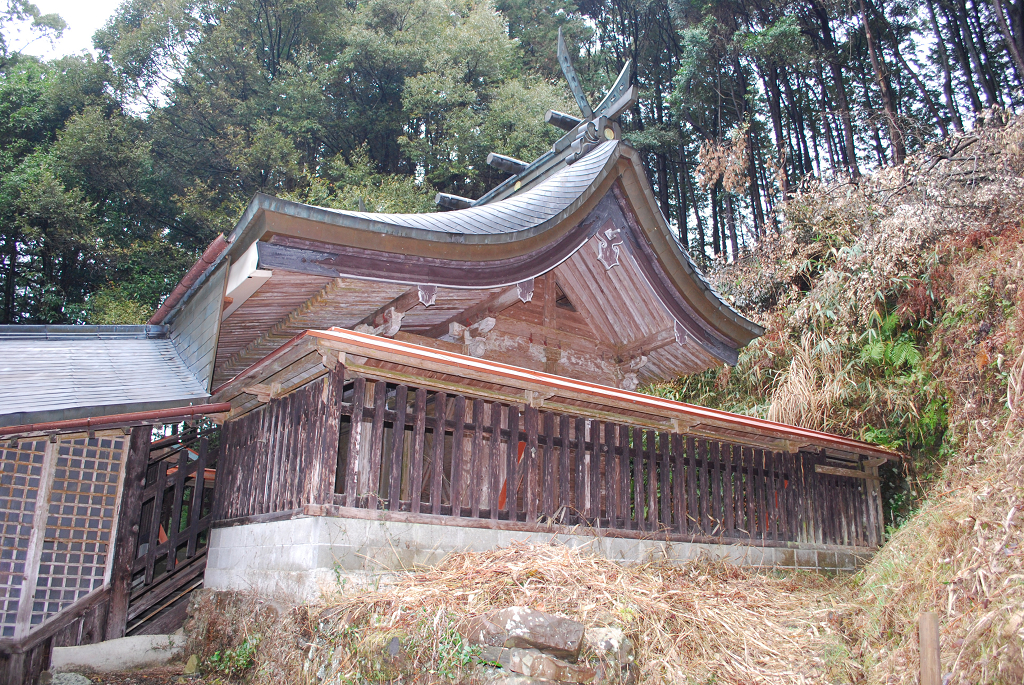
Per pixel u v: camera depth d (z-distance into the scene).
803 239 13.62
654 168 28.11
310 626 4.57
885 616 5.61
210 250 6.32
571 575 4.88
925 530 6.98
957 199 10.41
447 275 6.37
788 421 10.99
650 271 8.09
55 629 6.34
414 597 4.37
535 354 8.55
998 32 19.02
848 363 11.07
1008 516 5.80
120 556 6.78
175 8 25.58
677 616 4.93
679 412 6.86
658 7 26.84
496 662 3.82
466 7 28.66
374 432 5.40
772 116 22.33
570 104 24.34
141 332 9.37
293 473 5.71
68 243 19.88
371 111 26.25
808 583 7.48
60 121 24.30
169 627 7.41
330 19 27.36
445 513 5.66
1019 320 8.47
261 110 24.97
